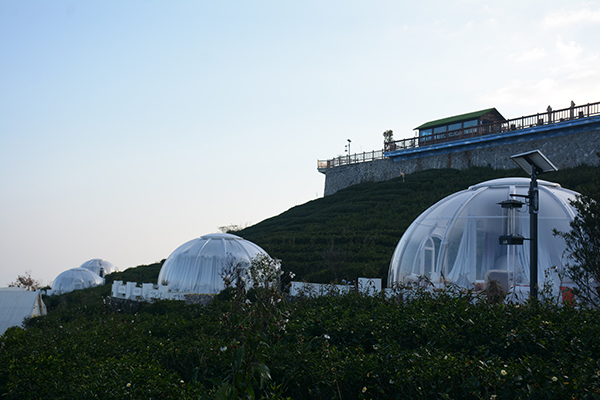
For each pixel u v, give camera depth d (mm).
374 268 23406
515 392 5574
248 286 19797
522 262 13219
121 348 9445
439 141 51375
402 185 47250
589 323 7727
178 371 8391
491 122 49688
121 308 22922
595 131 37250
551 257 13031
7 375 7820
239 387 5117
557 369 5777
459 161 48531
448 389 5832
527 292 12352
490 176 41188
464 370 5992
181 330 11641
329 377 6684
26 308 25766
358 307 12156
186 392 6258
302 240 35844
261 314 7094
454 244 14664
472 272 13859
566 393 5277
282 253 32031
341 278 24297
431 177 47500
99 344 9914
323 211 46312
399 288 13086
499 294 11430
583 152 37844
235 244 25188
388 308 10742
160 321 13094
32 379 7270
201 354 7852
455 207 15625
